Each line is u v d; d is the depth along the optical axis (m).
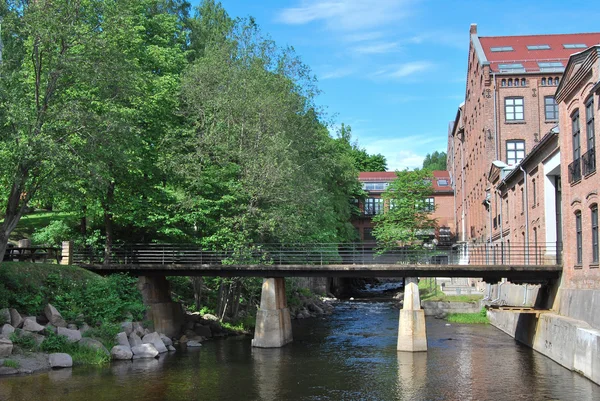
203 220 31.03
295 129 35.59
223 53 33.34
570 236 23.83
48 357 20.64
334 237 45.06
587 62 21.22
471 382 18.94
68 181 22.42
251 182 30.44
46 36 21.94
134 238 34.75
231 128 32.62
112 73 23.77
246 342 29.02
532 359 22.94
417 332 25.66
